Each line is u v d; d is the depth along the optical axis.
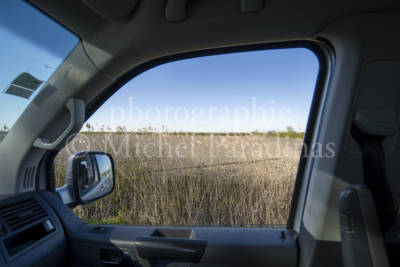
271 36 1.07
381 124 0.98
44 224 0.99
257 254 1.15
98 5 0.82
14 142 0.96
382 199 0.74
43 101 0.97
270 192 2.41
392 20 0.96
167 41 1.04
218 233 1.23
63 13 0.86
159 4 0.89
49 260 0.94
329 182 1.05
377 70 0.99
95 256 1.11
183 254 1.08
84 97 1.06
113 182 1.47
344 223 0.70
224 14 0.95
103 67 1.01
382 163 0.78
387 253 0.71
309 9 0.94
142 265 1.11
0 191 0.94
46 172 1.15
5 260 0.75
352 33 0.99
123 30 0.95
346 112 1.02
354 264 0.67
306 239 1.12
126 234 1.17
